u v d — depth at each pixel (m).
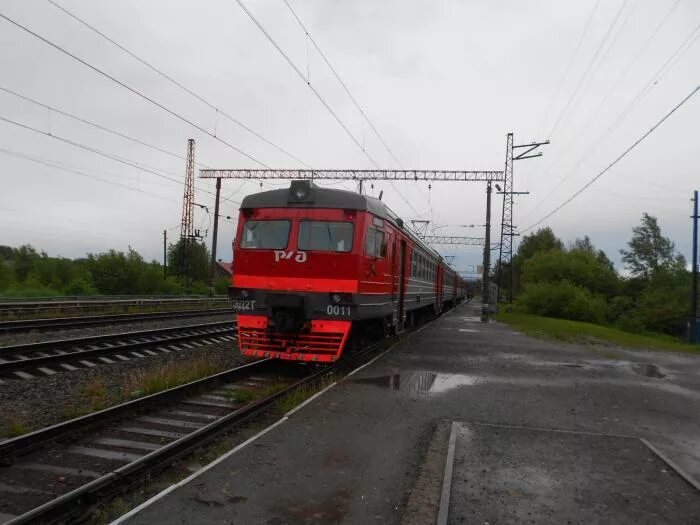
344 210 10.92
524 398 8.90
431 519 4.26
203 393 9.05
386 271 12.66
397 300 14.67
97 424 6.81
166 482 5.15
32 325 16.73
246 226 11.46
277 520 4.21
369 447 6.05
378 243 11.80
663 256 60.62
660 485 5.10
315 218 10.95
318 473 5.20
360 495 4.74
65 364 10.87
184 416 7.61
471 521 4.26
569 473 5.36
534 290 40.31
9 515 4.37
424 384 9.73
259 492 4.71
